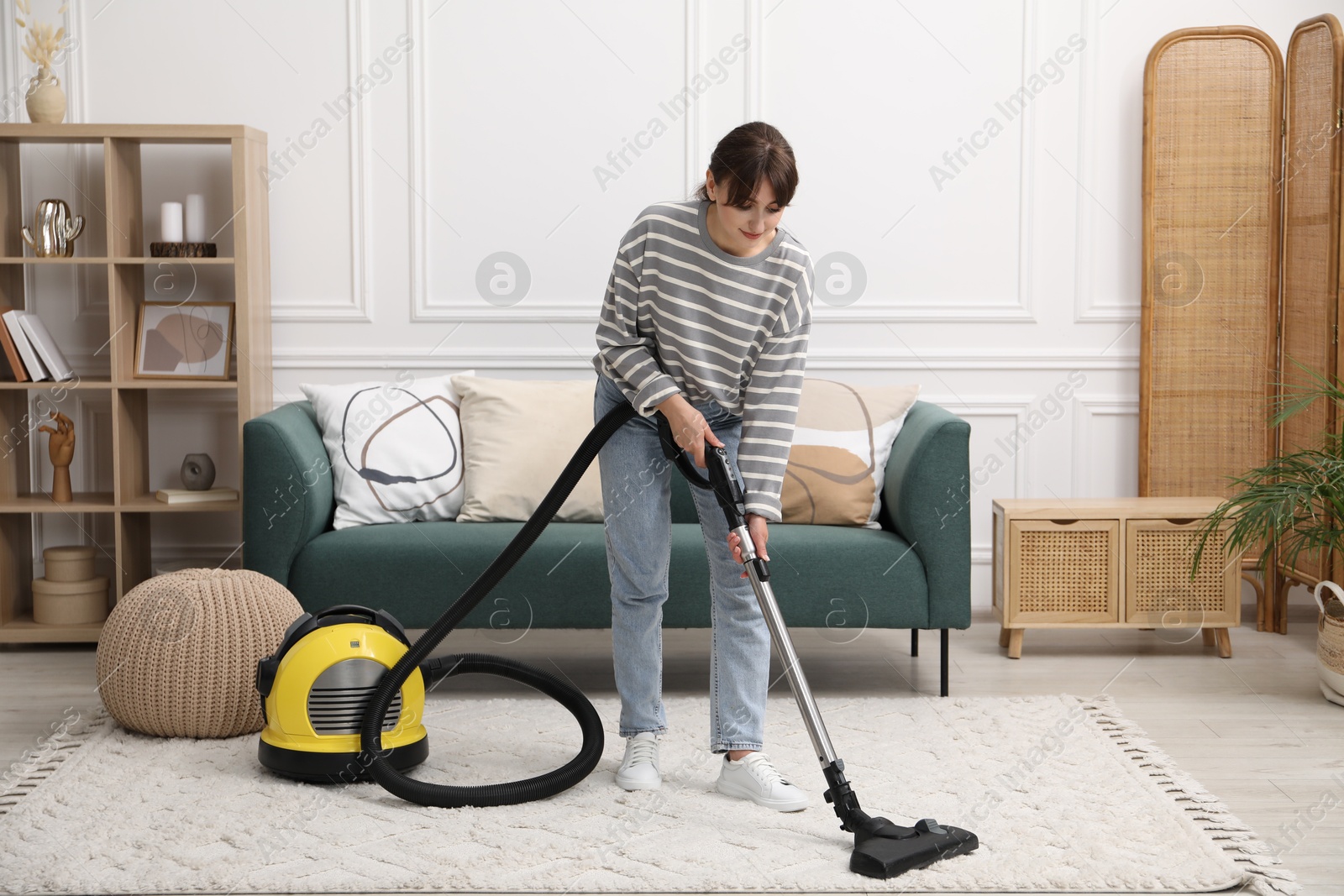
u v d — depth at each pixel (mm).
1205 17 3586
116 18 3508
